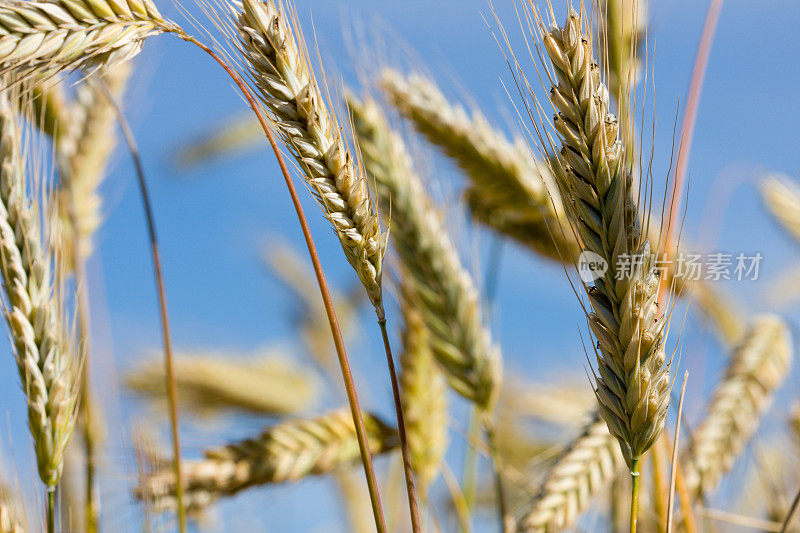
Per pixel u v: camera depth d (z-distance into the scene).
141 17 0.48
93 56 0.48
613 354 0.47
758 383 0.59
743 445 0.58
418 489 0.58
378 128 0.58
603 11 0.51
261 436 0.56
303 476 0.56
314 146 0.48
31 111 0.52
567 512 0.55
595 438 0.56
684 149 0.54
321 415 0.57
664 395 0.47
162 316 0.54
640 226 0.47
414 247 0.58
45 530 0.51
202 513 0.56
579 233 0.47
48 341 0.50
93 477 0.54
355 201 0.48
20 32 0.47
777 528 0.55
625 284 0.46
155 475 0.54
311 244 0.47
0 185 0.51
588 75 0.46
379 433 0.57
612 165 0.46
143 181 0.55
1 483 0.53
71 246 0.57
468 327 0.57
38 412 0.50
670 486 0.48
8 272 0.50
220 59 0.47
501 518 0.56
